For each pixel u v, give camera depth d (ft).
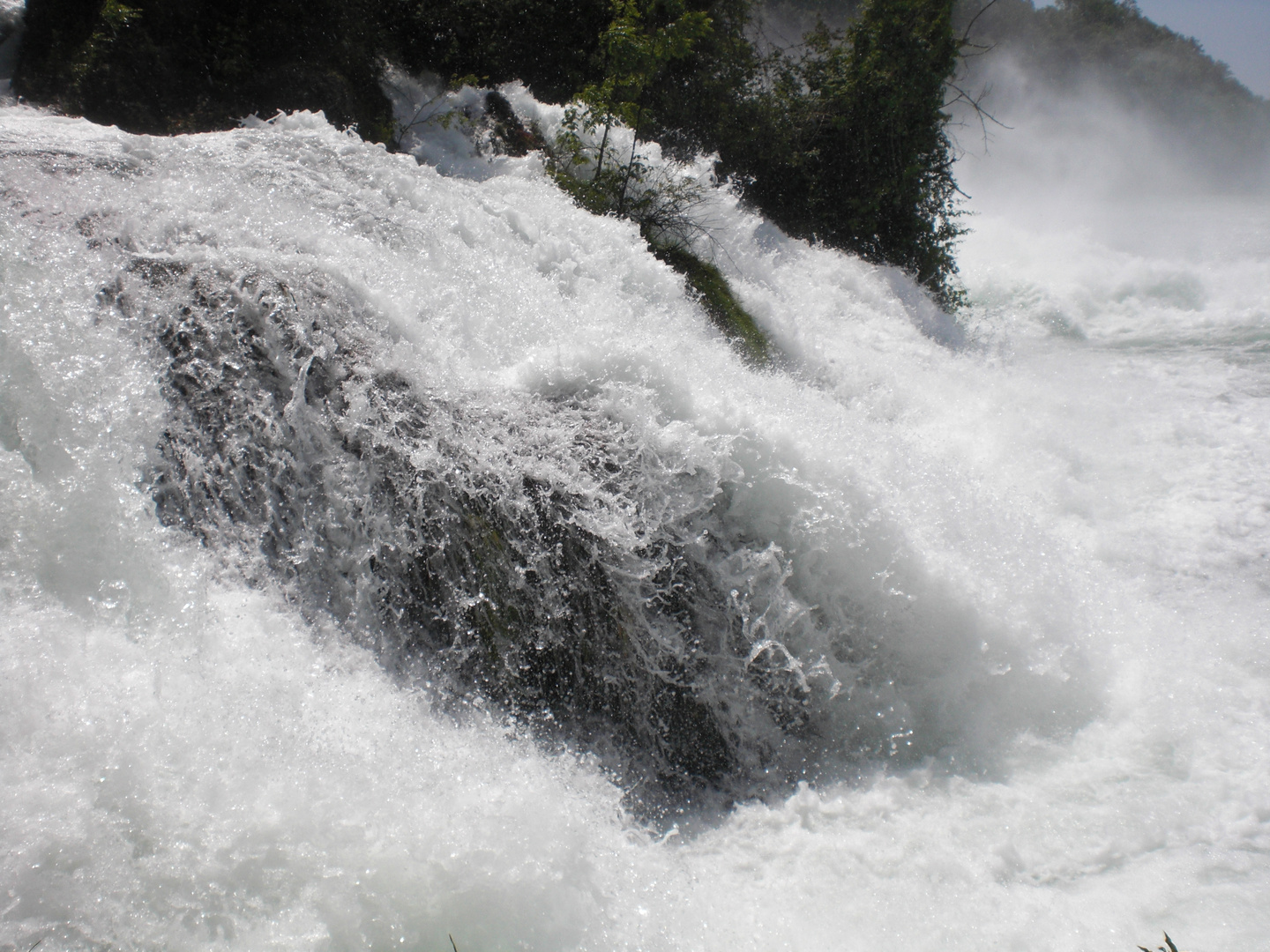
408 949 8.20
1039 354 34.65
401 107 29.32
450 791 9.66
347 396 12.32
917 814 11.32
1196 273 43.19
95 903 7.57
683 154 34.91
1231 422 23.17
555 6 33.53
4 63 26.11
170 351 11.94
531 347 15.11
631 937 9.02
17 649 8.96
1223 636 14.26
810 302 29.63
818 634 13.00
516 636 11.60
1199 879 9.88
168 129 23.72
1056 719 12.92
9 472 10.18
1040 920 9.58
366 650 11.05
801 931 9.48
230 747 9.05
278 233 15.06
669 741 11.89
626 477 12.84
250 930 7.82
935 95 40.63
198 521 10.94
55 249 12.66
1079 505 19.24
